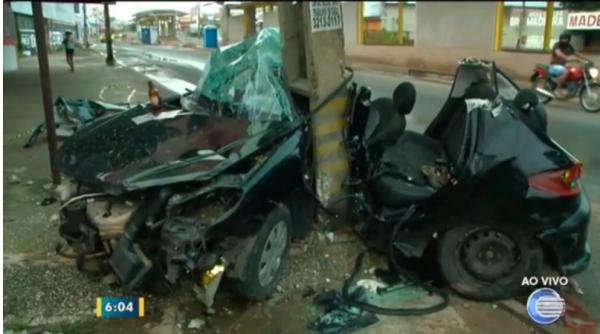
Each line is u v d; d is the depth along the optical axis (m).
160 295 3.13
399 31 19.73
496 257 3.32
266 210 3.21
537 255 3.29
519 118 3.41
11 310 3.13
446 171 3.80
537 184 3.19
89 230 2.96
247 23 21.77
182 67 18.11
